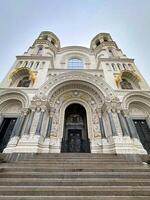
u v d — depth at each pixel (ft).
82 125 52.80
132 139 41.04
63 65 81.25
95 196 16.48
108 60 71.26
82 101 55.62
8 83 56.49
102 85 53.78
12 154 33.58
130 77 63.72
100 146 42.06
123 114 46.96
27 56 69.92
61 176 22.04
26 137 38.96
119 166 26.45
